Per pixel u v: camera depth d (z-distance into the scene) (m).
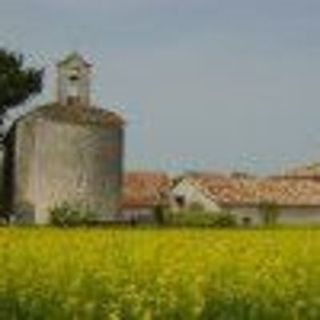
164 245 34.97
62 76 100.31
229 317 21.55
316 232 47.19
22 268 27.44
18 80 101.94
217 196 112.88
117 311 20.52
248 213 113.75
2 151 102.31
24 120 97.94
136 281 25.12
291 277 25.92
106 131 97.00
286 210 115.25
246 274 25.84
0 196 101.19
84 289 24.06
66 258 30.05
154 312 20.94
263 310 21.81
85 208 95.50
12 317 21.28
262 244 35.47
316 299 21.72
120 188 97.62
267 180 119.00
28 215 96.56
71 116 96.56
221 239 39.16
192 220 89.81
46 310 21.58
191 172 117.31
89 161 96.31
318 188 118.94
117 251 32.16
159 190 122.88
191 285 23.67
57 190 95.88
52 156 96.19
